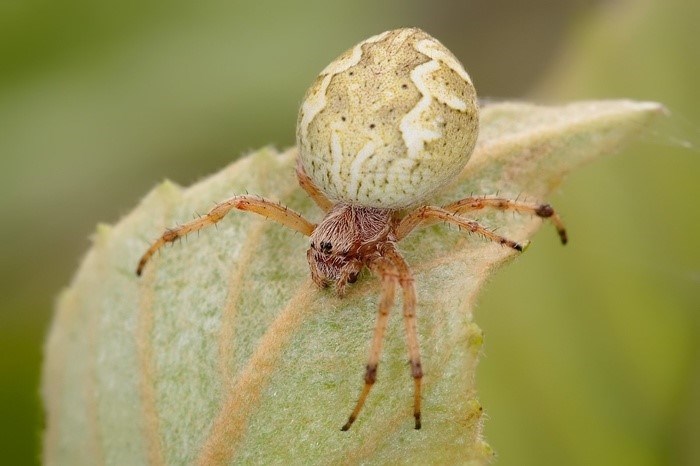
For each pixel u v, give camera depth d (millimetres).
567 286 102
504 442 99
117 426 97
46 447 99
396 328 96
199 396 95
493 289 102
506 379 100
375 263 96
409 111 96
